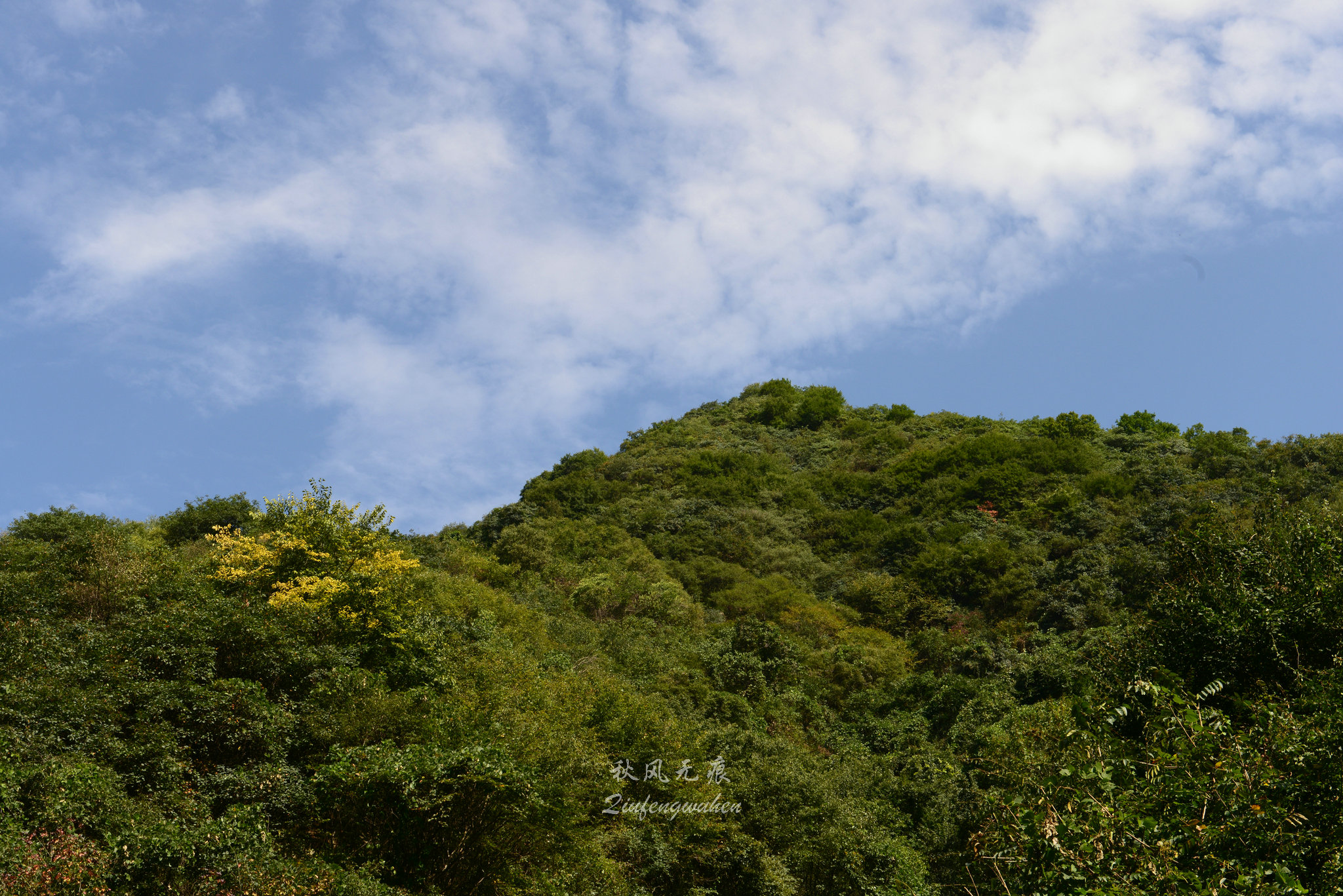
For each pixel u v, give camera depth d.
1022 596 36.94
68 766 9.02
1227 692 9.56
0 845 7.54
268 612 14.30
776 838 16.48
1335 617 9.27
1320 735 6.79
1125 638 11.20
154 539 23.66
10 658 10.86
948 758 23.55
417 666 15.55
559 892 11.73
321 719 12.27
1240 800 6.19
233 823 9.19
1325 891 5.61
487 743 11.66
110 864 8.06
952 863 17.72
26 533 18.97
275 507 18.11
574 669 21.75
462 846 10.98
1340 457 37.88
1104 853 6.10
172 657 12.09
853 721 30.02
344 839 11.02
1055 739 9.23
